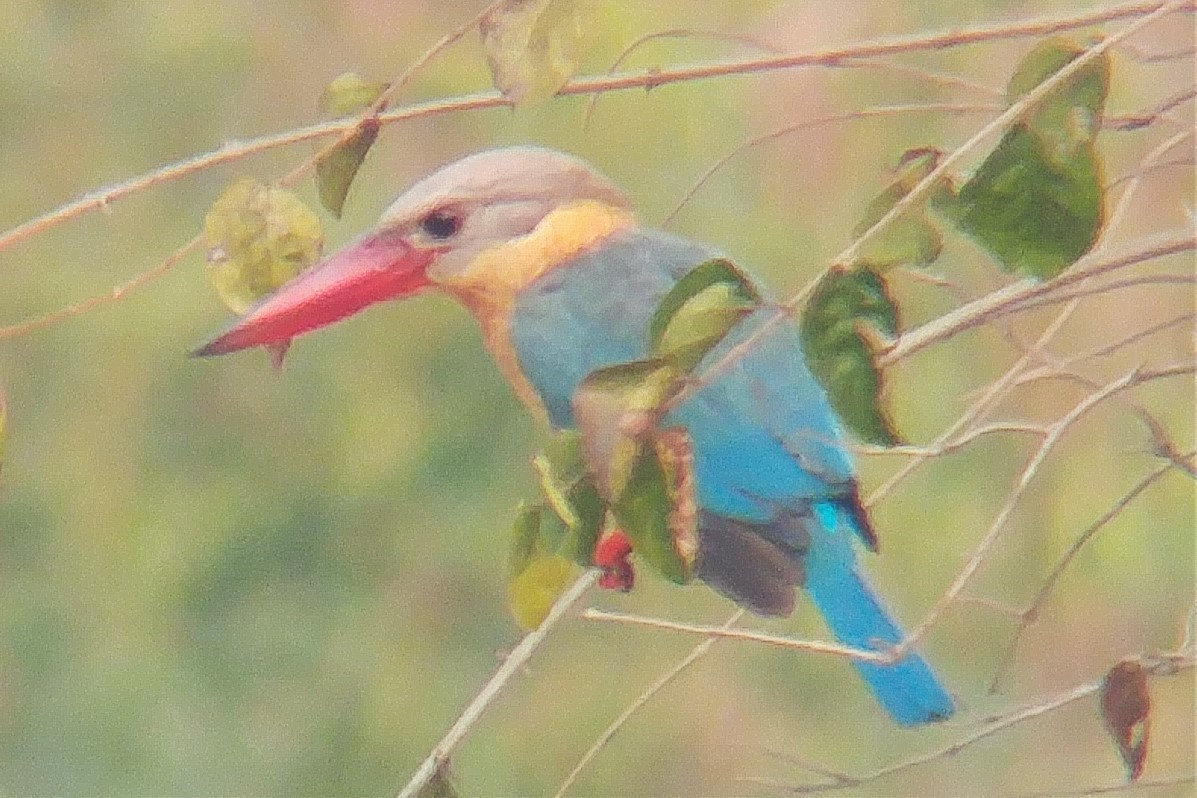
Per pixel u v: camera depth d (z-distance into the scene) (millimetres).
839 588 5527
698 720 11336
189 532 12211
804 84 10086
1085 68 3828
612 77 4406
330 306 5637
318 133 4621
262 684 12203
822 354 3836
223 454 12219
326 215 11305
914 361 9453
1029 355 4707
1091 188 3811
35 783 12195
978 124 7285
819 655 11148
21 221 12227
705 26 10438
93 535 12219
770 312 5605
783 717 11227
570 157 5969
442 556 12117
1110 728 4613
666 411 3646
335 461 12109
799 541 5535
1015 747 10016
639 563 10773
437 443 12094
